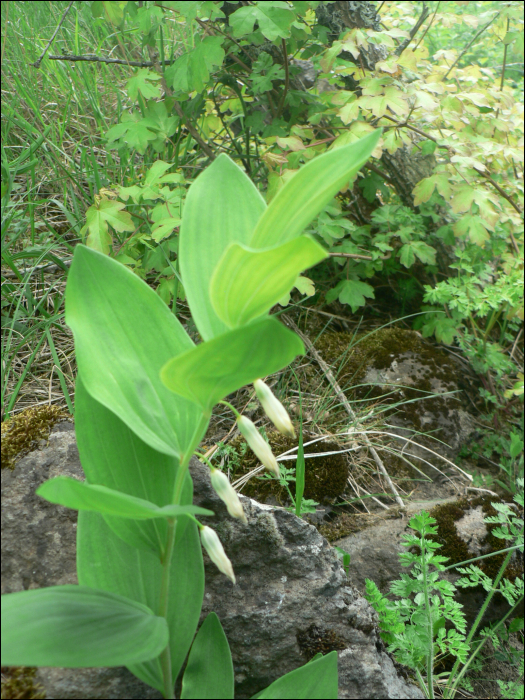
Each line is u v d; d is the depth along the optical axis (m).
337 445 2.28
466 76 3.20
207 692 1.16
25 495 1.34
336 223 2.55
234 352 0.75
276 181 2.38
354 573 1.91
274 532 1.48
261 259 0.72
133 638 0.91
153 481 1.10
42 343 2.23
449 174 2.69
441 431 2.55
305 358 2.71
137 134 2.35
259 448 0.91
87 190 2.75
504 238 3.05
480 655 1.85
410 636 1.49
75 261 1.06
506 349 3.09
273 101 2.92
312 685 1.12
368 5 2.78
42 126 2.69
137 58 3.01
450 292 2.65
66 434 1.48
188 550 1.21
